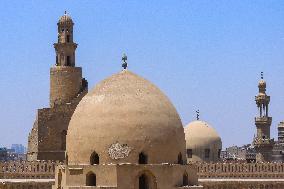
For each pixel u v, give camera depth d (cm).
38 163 13675
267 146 17712
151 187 8362
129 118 8512
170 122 8769
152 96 8856
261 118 17800
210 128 15962
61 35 15550
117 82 8925
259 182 14012
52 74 15375
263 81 18062
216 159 15812
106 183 8312
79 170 8500
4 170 13612
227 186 13838
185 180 8706
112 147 8425
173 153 8694
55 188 9162
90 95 9006
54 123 14912
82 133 8681
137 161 8394
